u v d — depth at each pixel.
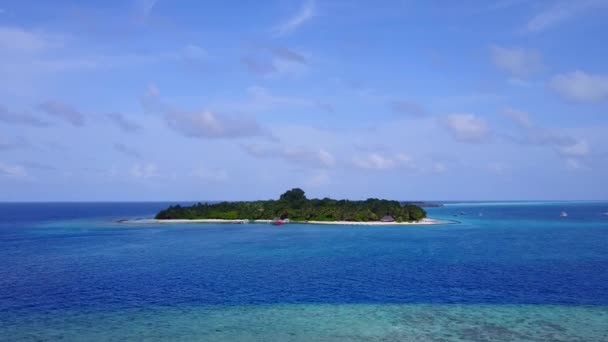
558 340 35.28
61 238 124.88
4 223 199.62
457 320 40.66
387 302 47.22
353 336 36.34
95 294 51.47
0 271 67.81
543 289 53.16
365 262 75.31
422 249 93.94
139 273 65.31
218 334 36.94
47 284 57.31
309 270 67.19
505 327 38.56
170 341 35.28
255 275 63.09
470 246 99.44
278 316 42.09
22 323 40.22
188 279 60.19
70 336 36.56
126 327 38.88
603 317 41.56
